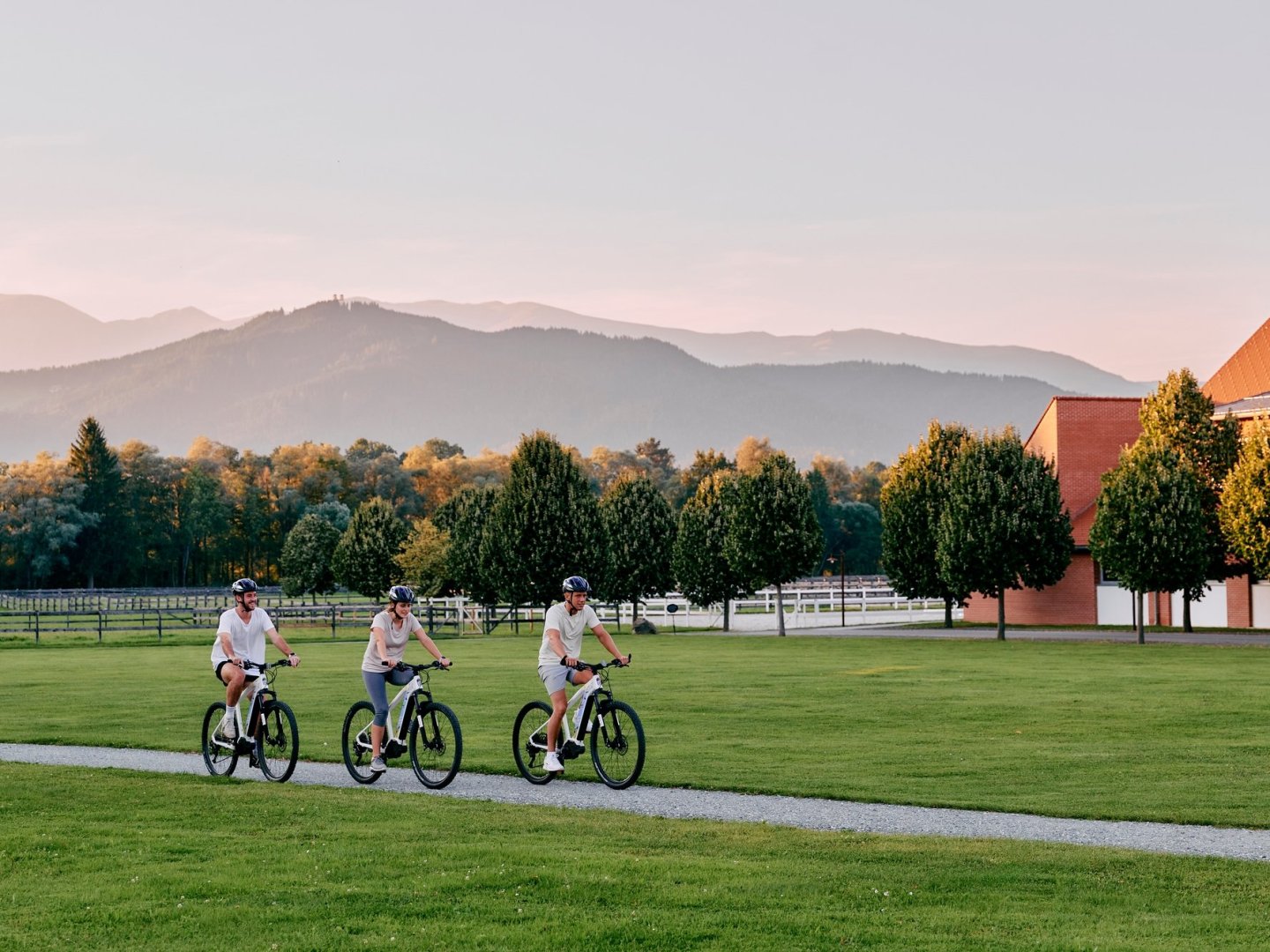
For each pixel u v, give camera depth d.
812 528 53.34
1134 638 46.22
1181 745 19.33
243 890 9.72
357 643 50.41
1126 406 57.91
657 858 10.91
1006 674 31.73
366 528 78.31
